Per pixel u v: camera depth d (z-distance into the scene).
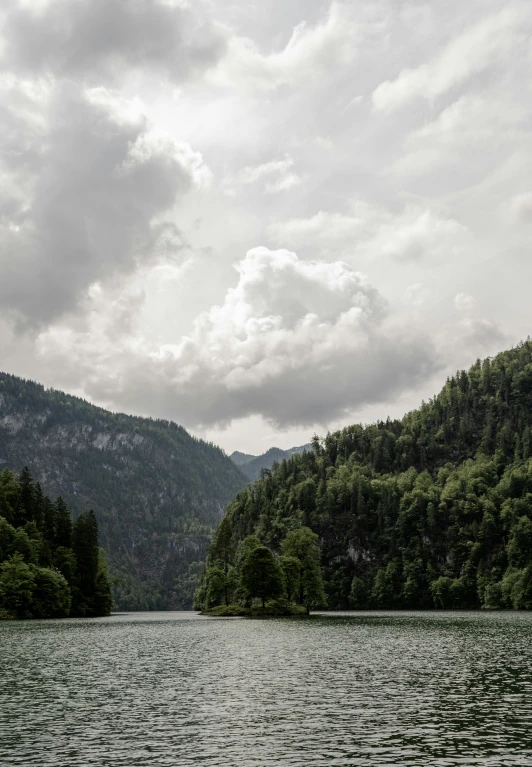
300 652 82.38
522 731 39.09
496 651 80.75
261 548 193.75
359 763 33.34
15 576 169.75
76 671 66.38
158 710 46.44
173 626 144.25
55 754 35.66
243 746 36.69
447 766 32.59
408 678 59.16
